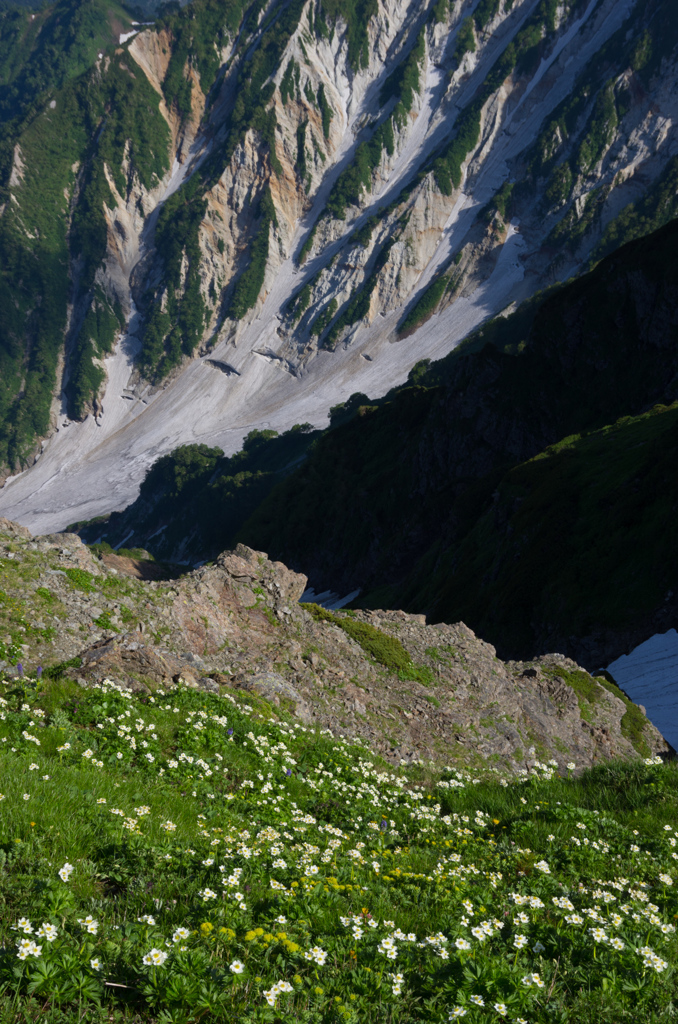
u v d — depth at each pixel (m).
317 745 15.87
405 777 15.68
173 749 12.17
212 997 4.20
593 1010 4.70
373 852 8.66
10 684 13.58
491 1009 4.52
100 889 5.97
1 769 8.13
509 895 6.87
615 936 5.83
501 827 10.81
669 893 7.71
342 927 5.60
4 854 5.86
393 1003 4.54
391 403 159.00
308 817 10.08
